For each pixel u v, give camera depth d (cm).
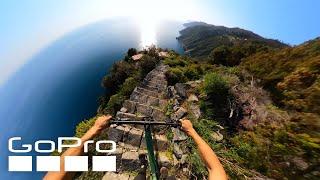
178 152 546
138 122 222
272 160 377
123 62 2673
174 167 515
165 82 1205
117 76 2438
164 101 845
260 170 407
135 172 500
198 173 487
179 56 2706
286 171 344
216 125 632
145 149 569
